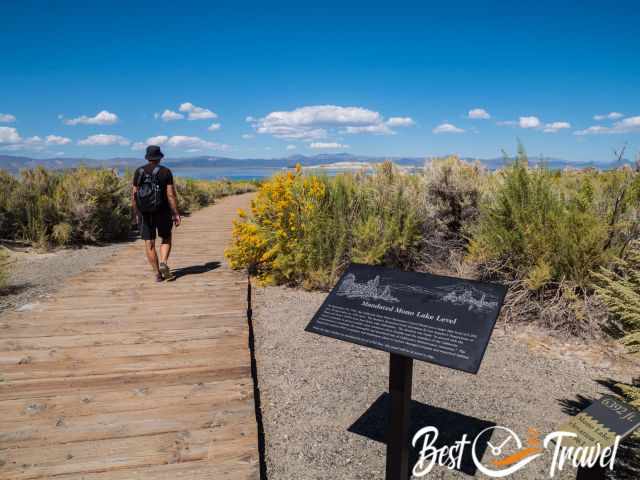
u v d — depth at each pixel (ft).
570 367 12.96
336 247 21.25
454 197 24.36
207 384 11.23
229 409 10.08
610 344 14.19
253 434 9.13
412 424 10.04
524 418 10.29
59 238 33.14
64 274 24.79
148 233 20.85
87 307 17.52
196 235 38.52
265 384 11.93
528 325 15.87
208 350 13.33
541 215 16.87
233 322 15.72
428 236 23.88
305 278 21.75
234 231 23.03
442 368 12.96
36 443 8.84
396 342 6.93
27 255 30.60
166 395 10.69
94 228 35.58
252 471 8.07
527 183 17.95
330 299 8.26
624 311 9.91
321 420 10.17
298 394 11.37
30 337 14.35
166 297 18.94
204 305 17.76
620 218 15.97
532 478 8.27
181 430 9.27
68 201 34.63
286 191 21.67
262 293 20.70
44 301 18.38
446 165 24.54
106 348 13.48
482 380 12.17
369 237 21.40
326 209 22.15
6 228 32.71
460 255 23.08
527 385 11.88
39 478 7.87
